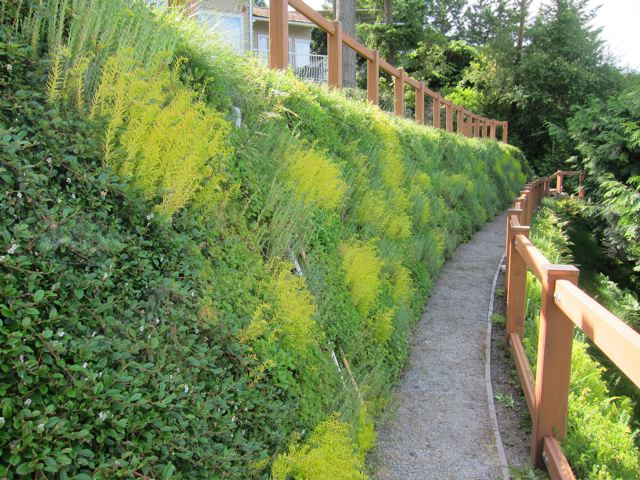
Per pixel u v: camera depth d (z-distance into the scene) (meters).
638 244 13.89
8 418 1.49
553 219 13.62
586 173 19.16
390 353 4.48
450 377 4.49
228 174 2.93
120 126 2.38
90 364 1.69
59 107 2.22
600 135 14.40
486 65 33.03
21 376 1.51
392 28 30.98
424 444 3.47
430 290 6.83
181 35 3.24
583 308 2.49
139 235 2.31
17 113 2.06
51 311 1.66
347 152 5.20
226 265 2.79
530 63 30.78
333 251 4.05
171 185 2.40
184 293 2.21
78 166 2.13
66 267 1.85
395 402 3.97
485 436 3.58
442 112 26.45
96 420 1.62
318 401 2.93
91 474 1.59
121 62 2.43
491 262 8.77
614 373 6.52
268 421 2.49
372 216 5.17
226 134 3.15
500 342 5.33
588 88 30.05
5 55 2.16
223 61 3.47
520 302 4.93
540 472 3.17
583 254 14.80
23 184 1.81
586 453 3.21
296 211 3.54
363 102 6.95
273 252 3.24
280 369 2.72
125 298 2.02
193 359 2.12
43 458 1.46
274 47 5.01
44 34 2.44
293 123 4.38
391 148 6.65
